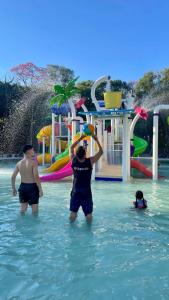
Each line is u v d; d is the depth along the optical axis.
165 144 38.69
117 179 13.15
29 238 4.92
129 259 4.04
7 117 38.97
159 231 5.36
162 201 8.38
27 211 6.91
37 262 3.94
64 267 3.78
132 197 8.88
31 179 6.58
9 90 40.47
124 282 3.38
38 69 41.44
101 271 3.66
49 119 37.84
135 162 14.69
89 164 5.97
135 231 5.35
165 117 36.84
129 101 18.36
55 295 3.12
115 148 15.25
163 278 3.48
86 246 4.54
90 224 5.79
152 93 38.59
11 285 3.32
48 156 23.67
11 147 37.47
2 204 7.82
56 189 10.70
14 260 4.00
